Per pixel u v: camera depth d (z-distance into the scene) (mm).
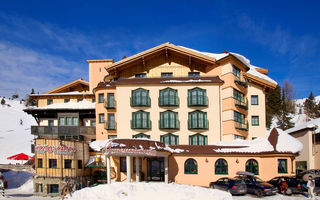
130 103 39844
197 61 42938
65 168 30406
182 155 34188
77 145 32344
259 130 43938
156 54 43562
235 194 26953
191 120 39219
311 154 43312
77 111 46094
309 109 103188
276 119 85125
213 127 39188
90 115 47062
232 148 34250
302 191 26578
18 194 30812
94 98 50062
